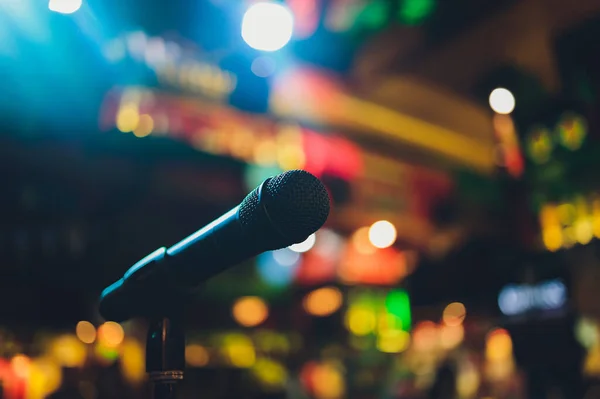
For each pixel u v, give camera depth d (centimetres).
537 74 570
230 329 532
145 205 453
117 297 113
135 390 388
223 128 505
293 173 89
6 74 379
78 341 373
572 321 365
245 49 534
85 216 408
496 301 420
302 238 89
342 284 604
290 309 598
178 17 504
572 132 448
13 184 375
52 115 396
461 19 636
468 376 476
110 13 435
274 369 528
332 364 581
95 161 418
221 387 488
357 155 655
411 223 696
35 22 385
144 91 454
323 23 618
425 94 726
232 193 520
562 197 441
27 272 367
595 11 535
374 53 687
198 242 97
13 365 329
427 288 464
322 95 636
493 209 632
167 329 111
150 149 450
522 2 587
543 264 394
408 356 548
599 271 375
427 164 723
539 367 370
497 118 495
